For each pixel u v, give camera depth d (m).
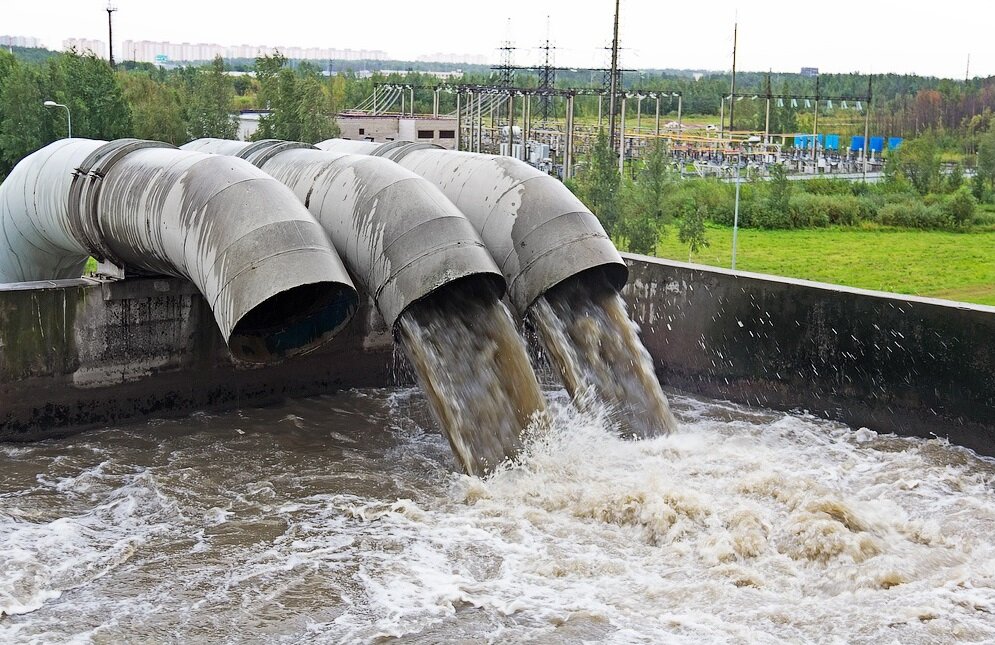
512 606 9.46
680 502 11.50
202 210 12.76
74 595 9.66
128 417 15.34
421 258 12.87
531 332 16.88
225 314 12.14
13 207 16.84
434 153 16.30
